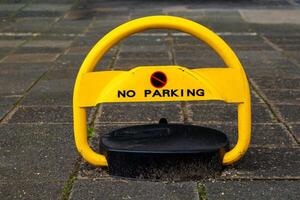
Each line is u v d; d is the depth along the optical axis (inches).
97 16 241.1
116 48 173.0
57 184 82.5
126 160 82.7
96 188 81.4
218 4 269.3
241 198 78.7
